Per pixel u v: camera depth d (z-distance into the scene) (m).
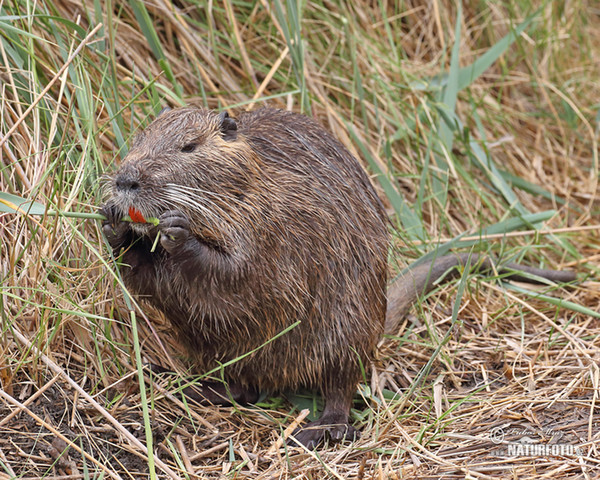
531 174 11.36
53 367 6.44
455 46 10.77
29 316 6.87
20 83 7.67
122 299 7.48
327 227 7.00
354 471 6.18
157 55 8.82
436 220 10.16
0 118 7.44
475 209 10.45
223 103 9.60
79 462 6.17
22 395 6.54
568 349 8.07
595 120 12.41
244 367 7.21
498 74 12.81
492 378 7.76
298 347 7.07
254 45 10.62
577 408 6.88
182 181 6.30
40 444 6.19
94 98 8.10
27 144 7.53
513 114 12.21
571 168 11.74
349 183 7.44
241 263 6.48
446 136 10.66
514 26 13.11
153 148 6.32
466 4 12.83
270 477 6.08
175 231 6.13
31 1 8.17
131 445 6.39
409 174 10.20
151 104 8.04
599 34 15.01
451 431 6.71
